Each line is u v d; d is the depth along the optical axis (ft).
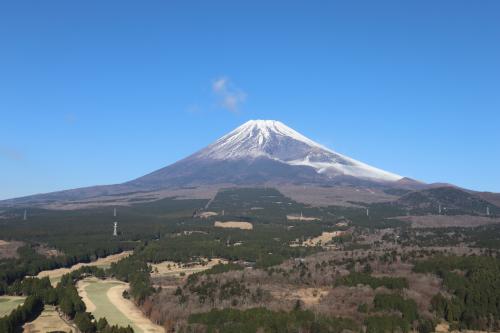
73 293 554.05
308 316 444.96
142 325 486.38
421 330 450.30
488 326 463.42
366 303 478.59
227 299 511.81
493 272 536.42
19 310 482.28
